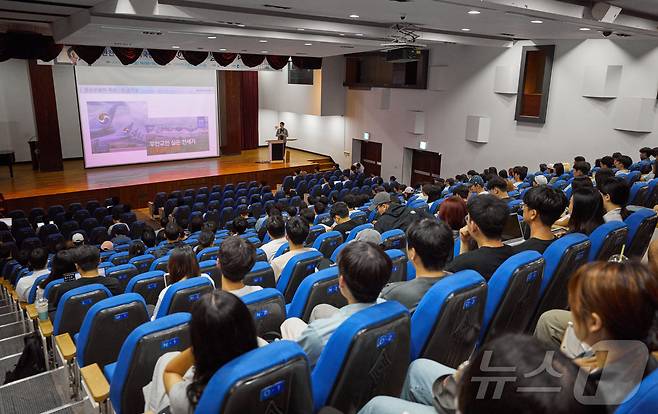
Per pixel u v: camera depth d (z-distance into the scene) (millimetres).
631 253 3324
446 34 9578
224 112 18766
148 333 1922
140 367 1938
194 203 12008
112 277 4020
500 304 2086
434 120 13859
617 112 9500
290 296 3246
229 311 1312
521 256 2158
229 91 18406
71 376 2926
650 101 8992
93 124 15359
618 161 7500
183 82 16828
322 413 1390
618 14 6703
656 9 6898
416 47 9297
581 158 7715
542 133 10945
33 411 2910
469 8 6020
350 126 17406
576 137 10289
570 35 8641
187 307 2615
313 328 1726
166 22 7824
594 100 9875
